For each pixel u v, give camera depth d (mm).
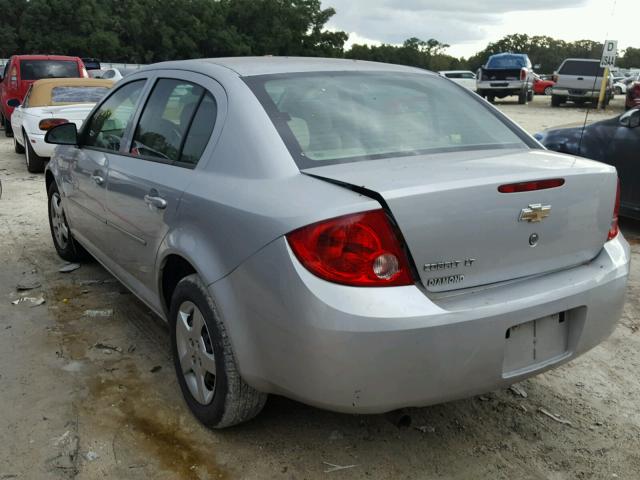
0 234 6250
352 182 2350
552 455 2822
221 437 2906
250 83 2949
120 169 3637
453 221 2328
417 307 2238
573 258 2717
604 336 2793
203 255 2689
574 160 2828
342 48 90312
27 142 9836
